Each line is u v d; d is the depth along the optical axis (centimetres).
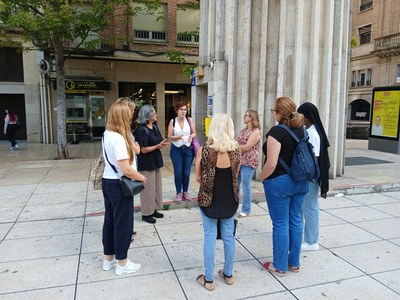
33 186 705
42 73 1570
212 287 326
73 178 782
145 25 1695
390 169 877
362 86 3061
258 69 728
